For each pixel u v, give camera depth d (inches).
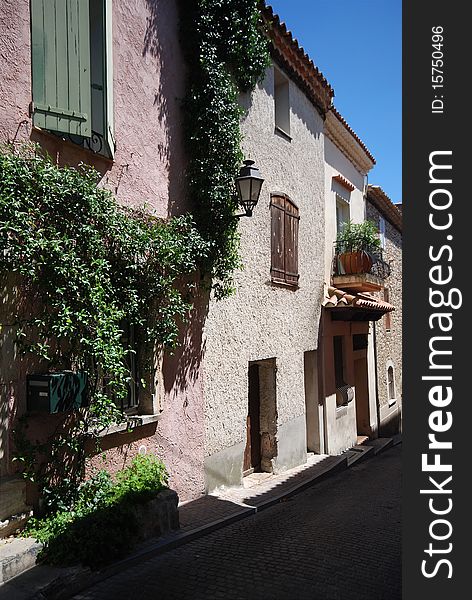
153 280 239.1
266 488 320.8
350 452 490.9
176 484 265.0
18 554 165.6
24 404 186.1
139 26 250.7
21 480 181.3
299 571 188.5
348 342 538.3
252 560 198.8
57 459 195.8
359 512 275.4
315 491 331.0
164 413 257.1
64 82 206.5
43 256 184.5
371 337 628.1
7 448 180.2
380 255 562.6
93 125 223.8
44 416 194.5
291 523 252.5
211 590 171.3
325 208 486.6
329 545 218.2
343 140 533.6
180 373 270.1
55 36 204.5
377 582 179.8
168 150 267.0
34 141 196.7
